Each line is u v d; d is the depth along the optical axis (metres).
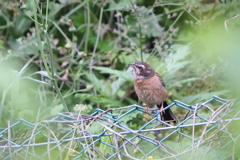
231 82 9.38
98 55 13.09
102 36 14.15
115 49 12.90
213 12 12.57
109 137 8.03
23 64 13.30
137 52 12.05
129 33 14.02
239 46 7.93
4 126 9.30
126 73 11.41
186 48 11.44
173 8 14.11
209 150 7.43
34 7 8.76
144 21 12.52
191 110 7.32
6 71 9.35
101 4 13.32
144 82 9.96
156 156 8.56
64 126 9.66
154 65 11.73
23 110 10.61
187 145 8.62
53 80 8.75
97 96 10.66
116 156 8.19
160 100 10.05
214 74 11.42
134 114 10.44
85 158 7.74
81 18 14.65
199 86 12.07
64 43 14.37
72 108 12.27
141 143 8.85
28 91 11.80
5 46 13.59
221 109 7.29
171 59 11.37
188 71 12.23
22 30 14.16
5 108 9.54
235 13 11.67
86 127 7.30
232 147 7.62
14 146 7.32
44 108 10.52
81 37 14.45
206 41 8.36
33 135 7.36
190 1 11.30
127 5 11.61
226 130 7.27
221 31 8.36
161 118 9.36
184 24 13.92
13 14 14.41
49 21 13.88
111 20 14.20
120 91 12.14
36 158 7.61
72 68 13.80
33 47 13.24
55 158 7.89
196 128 10.52
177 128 7.09
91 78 11.52
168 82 12.06
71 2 13.76
